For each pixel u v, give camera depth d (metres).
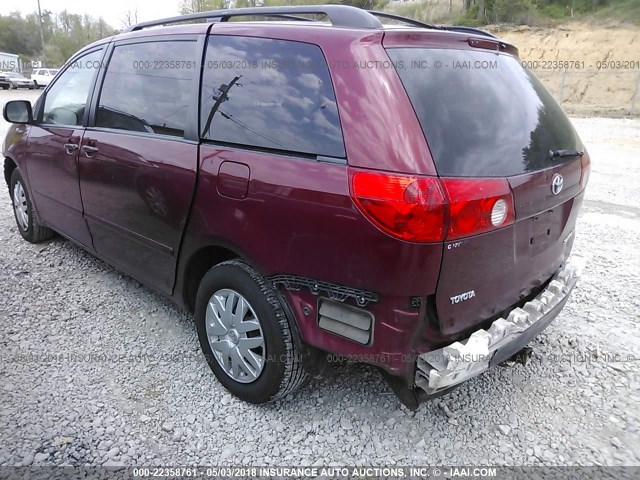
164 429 2.70
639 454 2.61
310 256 2.37
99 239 3.81
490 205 2.23
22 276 4.31
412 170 2.10
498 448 2.64
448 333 2.30
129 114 3.39
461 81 2.41
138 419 2.76
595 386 3.12
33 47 74.88
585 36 28.27
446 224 2.11
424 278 2.14
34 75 34.38
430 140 2.16
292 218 2.38
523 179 2.41
